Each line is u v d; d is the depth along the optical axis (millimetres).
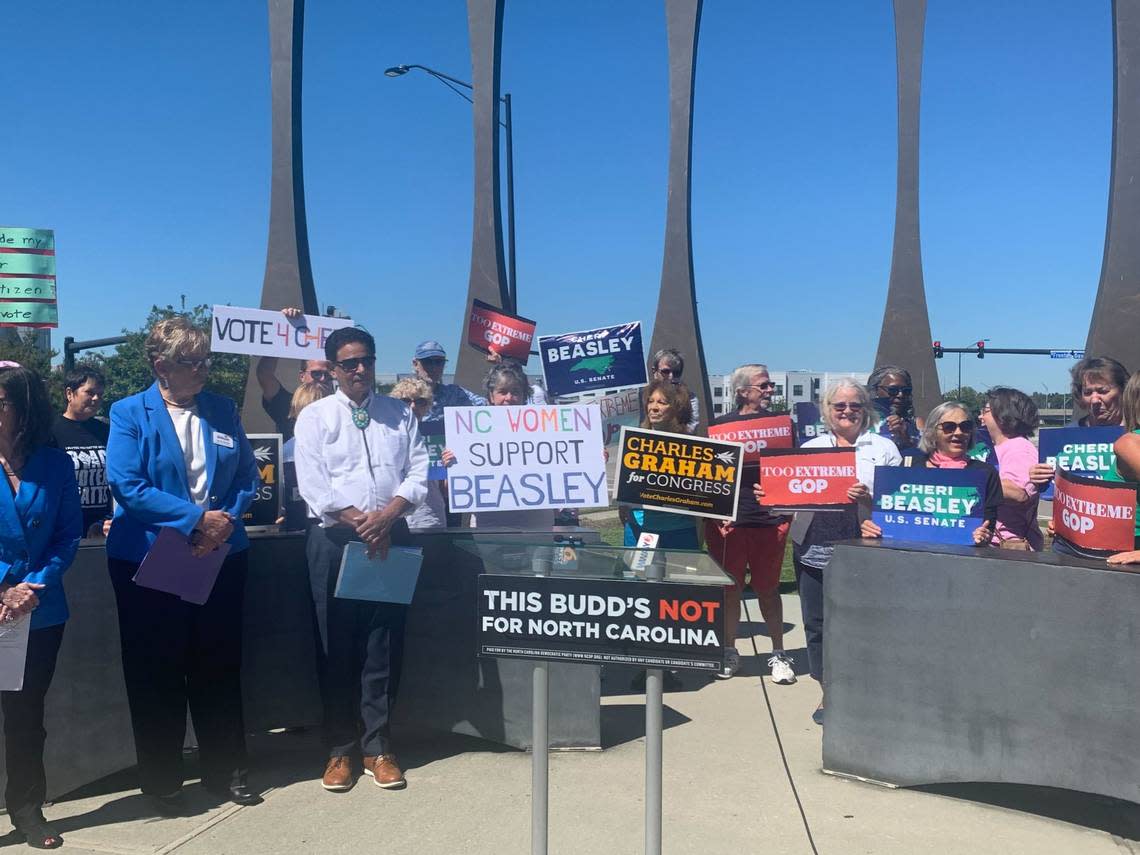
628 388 7621
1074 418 5910
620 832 3770
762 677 6098
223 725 4129
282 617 4742
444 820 3908
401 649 4484
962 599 3924
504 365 5887
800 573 5309
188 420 4035
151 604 3918
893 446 5242
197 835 3787
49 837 3650
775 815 3916
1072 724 3658
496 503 5027
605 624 2828
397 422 4430
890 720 4148
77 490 3783
